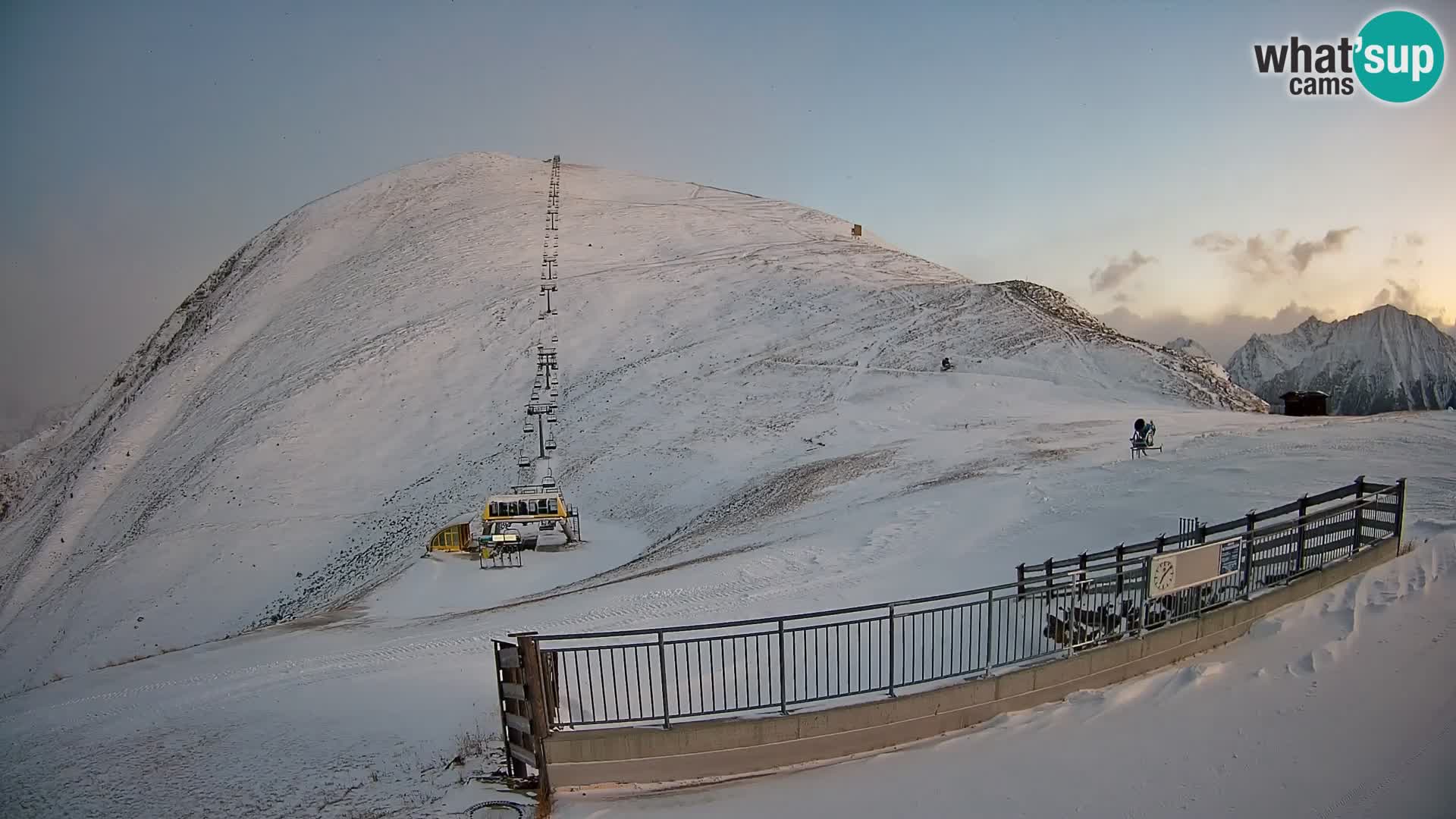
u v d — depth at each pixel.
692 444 48.59
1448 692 8.34
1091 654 9.97
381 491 50.97
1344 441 26.23
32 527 60.34
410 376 66.12
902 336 64.12
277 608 38.25
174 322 101.88
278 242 110.12
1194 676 9.73
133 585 43.47
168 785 9.57
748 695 8.67
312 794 8.73
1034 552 18.86
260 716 12.57
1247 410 50.31
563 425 55.22
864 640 13.09
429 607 26.42
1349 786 7.04
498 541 33.44
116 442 67.69
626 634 8.38
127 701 15.62
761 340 66.00
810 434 47.41
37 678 36.38
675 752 8.23
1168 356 60.06
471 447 54.62
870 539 22.27
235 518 49.06
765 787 8.02
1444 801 6.65
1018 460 32.12
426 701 12.33
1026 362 57.53
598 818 7.50
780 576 19.47
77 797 9.55
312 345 75.38
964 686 9.23
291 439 58.38
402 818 7.83
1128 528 19.53
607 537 37.16
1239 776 7.41
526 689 8.32
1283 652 10.13
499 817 7.64
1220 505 20.02
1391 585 11.80
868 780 8.00
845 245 98.12
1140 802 7.16
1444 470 21.00
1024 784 7.64
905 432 45.19
